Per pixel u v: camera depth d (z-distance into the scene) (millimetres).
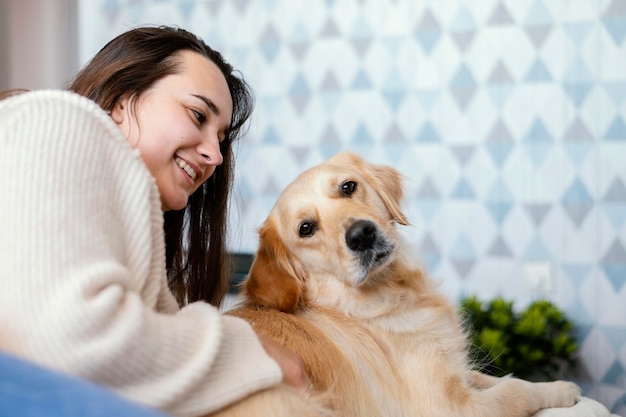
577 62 3236
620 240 3211
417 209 3500
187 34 1574
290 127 3684
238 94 1787
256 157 3748
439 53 3428
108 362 848
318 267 1795
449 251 3463
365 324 1737
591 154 3236
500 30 3332
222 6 3748
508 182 3361
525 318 3092
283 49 3670
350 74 3568
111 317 865
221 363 1016
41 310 828
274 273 1807
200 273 1787
